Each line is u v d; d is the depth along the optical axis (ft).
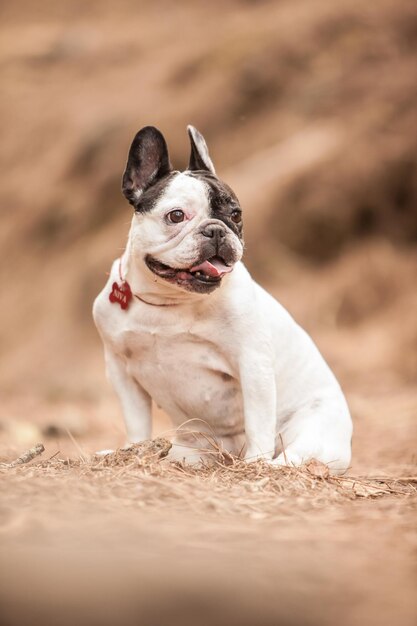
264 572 13.16
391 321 71.61
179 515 16.55
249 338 22.12
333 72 97.19
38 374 82.69
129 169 22.29
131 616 11.53
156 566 13.08
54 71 133.18
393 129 85.97
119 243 92.68
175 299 22.02
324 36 102.37
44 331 89.30
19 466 21.25
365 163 83.25
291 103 97.14
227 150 96.02
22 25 157.07
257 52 103.50
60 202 105.70
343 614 11.91
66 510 16.07
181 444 24.25
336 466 23.36
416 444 34.91
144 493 17.81
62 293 91.91
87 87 123.85
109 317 22.90
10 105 127.65
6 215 110.42
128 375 23.77
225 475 20.77
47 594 12.01
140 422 23.82
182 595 12.13
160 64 118.52
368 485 21.68
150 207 21.57
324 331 72.84
